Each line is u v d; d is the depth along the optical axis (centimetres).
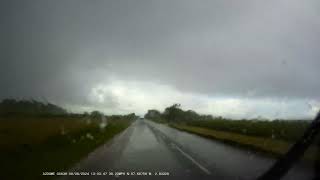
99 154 2064
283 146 2288
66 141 2875
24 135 3456
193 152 2138
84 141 3033
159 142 3095
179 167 1466
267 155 1905
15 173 1320
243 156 1873
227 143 2920
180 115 13838
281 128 3769
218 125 6288
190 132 5122
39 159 1747
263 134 3644
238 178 1166
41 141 2802
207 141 3203
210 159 1745
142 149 2392
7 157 1756
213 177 1197
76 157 1891
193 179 1160
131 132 5191
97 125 6644
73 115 10556
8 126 5366
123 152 2183
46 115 9806
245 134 3928
